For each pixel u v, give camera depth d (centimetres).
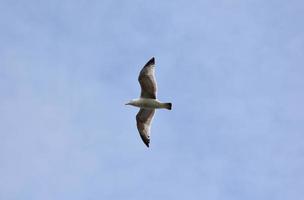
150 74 5516
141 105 5519
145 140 5634
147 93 5534
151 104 5509
